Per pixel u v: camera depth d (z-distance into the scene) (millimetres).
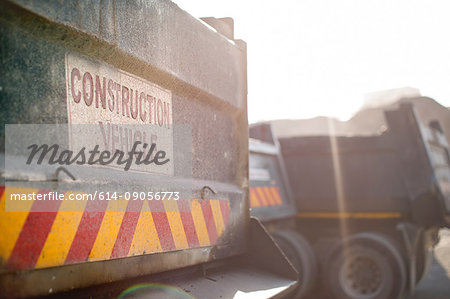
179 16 2092
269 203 5520
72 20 1462
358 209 6309
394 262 5449
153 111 1928
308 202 6469
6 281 1193
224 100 2498
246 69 2793
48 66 1409
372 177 6289
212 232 2238
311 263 5539
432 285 6730
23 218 1243
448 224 5969
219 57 2461
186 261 2008
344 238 5691
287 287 2379
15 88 1294
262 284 2342
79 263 1423
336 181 6414
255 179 5281
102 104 1628
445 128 21812
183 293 1949
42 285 1298
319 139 6531
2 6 1243
